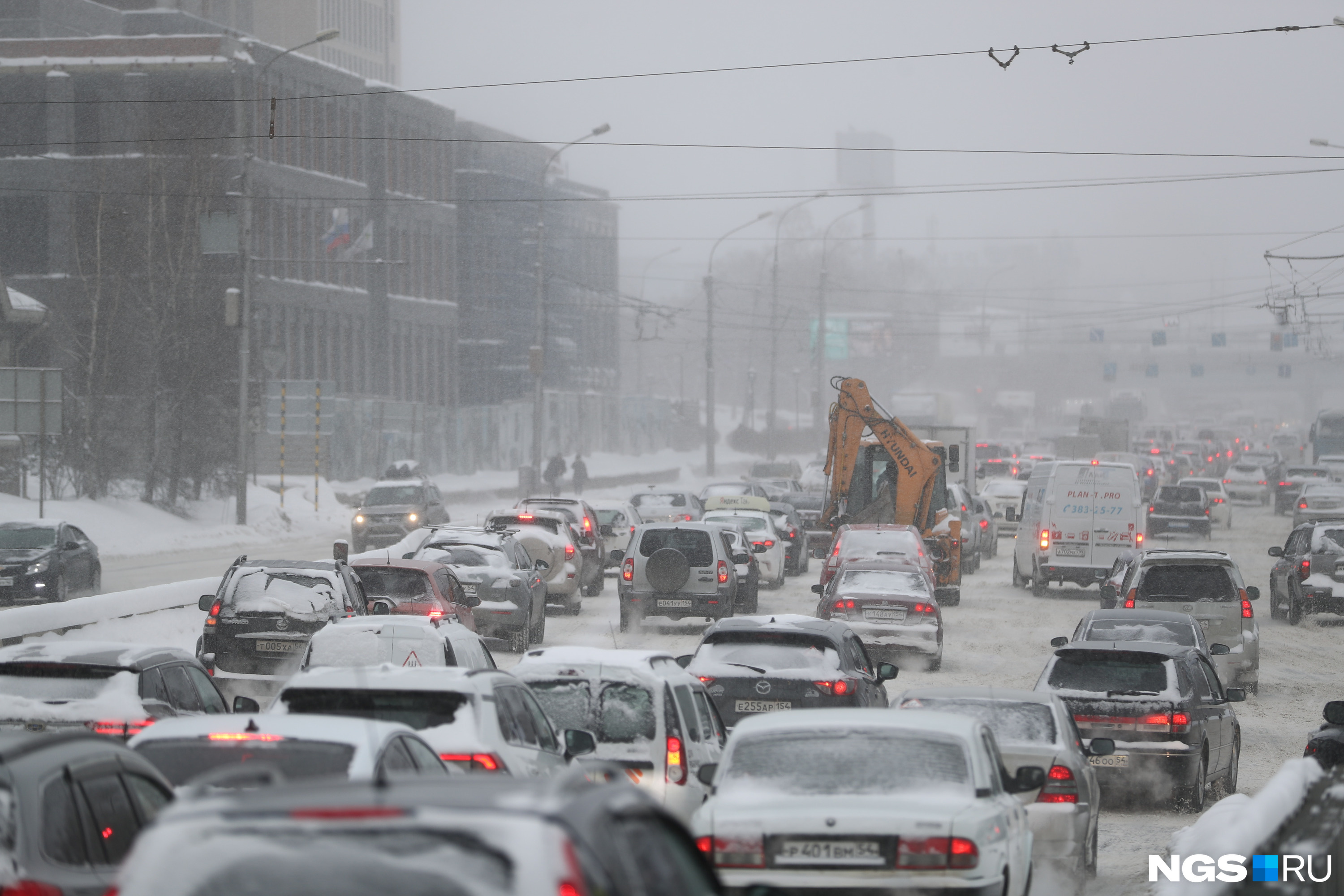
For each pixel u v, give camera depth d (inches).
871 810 897.5
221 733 873.5
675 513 4781.0
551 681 1256.8
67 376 6254.9
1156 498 6151.6
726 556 3159.5
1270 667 2854.3
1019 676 2593.5
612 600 3811.5
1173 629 2020.2
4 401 4473.4
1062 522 4023.1
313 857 447.5
